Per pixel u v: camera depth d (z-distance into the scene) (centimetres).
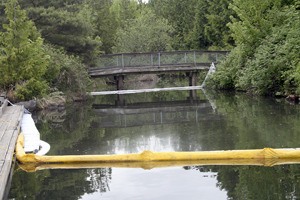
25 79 1789
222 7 3888
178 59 2734
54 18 2367
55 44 2409
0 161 710
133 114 1595
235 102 1781
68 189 632
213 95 2253
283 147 827
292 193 560
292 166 698
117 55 2664
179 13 5150
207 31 4112
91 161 789
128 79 4222
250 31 2155
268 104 1584
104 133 1157
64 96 2078
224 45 3806
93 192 612
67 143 1016
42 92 1831
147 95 2517
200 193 587
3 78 1738
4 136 945
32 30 1950
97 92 2864
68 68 2148
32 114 1664
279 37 1898
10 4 1775
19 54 1725
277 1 2164
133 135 1101
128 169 732
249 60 2095
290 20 1877
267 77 1798
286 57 1688
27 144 945
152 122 1341
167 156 774
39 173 726
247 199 548
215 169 705
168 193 595
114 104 2034
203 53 2769
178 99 2156
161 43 3853
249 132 1016
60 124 1370
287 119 1170
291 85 1672
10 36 1730
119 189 623
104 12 4644
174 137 1028
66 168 754
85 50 2578
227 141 927
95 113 1667
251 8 2172
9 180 686
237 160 757
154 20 4109
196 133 1066
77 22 2450
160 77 4441
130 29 3978
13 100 1764
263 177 643
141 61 2684
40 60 1783
